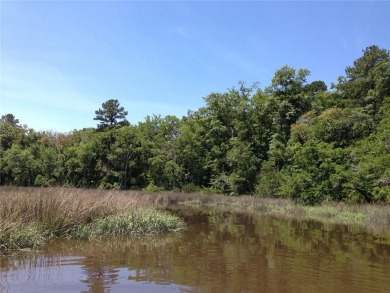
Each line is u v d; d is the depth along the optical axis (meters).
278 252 10.61
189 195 36.91
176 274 7.84
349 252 10.79
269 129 48.16
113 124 54.59
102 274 7.71
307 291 6.85
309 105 47.12
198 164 47.56
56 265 8.45
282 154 41.19
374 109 39.59
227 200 33.69
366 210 21.92
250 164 43.06
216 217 21.25
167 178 46.66
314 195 27.89
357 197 26.59
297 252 10.65
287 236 13.83
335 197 27.78
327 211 23.48
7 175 43.12
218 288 6.89
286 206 27.58
